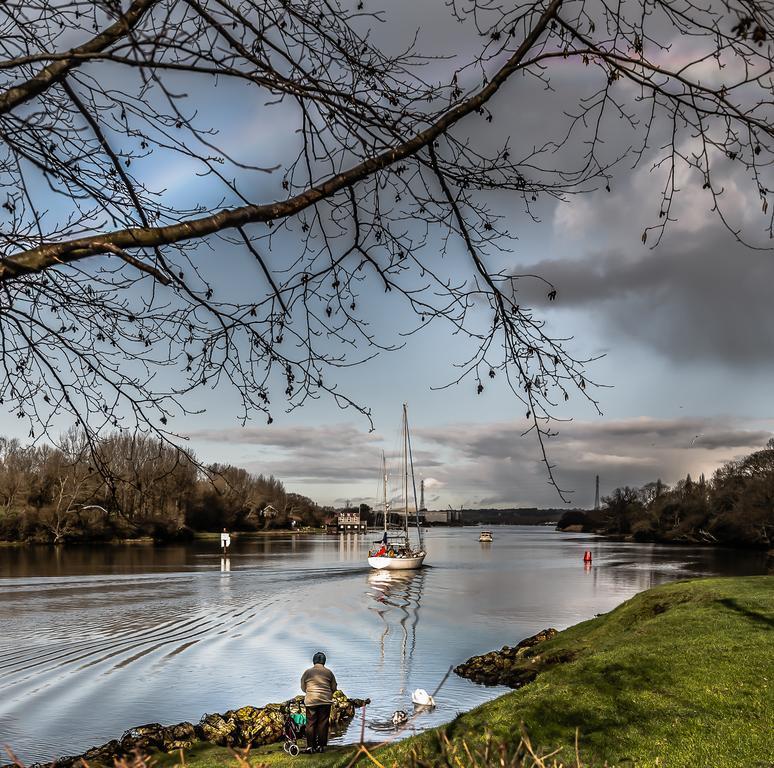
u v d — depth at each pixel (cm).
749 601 1817
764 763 882
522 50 384
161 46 303
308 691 1316
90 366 460
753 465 11844
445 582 4978
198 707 1747
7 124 399
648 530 14100
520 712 1102
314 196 388
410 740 988
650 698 1135
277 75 345
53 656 2314
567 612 3428
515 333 454
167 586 4488
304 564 6638
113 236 360
